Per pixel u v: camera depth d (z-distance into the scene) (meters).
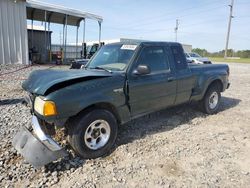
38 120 3.22
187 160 3.56
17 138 3.33
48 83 3.18
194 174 3.19
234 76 15.79
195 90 5.29
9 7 12.95
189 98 5.20
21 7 13.37
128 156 3.62
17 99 6.54
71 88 3.22
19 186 2.81
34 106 3.28
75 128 3.30
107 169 3.25
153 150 3.84
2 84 8.62
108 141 3.64
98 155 3.54
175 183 2.98
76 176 3.06
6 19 12.94
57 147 3.07
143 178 3.07
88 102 3.30
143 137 4.34
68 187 2.83
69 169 3.20
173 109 6.18
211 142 4.23
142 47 4.19
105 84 3.53
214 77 5.70
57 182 2.92
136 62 4.02
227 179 3.09
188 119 5.48
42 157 2.97
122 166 3.34
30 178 2.97
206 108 5.82
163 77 4.43
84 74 3.50
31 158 2.97
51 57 18.91
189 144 4.11
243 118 5.72
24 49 13.83
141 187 2.89
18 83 8.87
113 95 3.61
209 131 4.79
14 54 13.52
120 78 3.73
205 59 21.08
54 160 3.06
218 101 6.12
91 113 3.39
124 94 3.79
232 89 9.99
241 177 3.14
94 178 3.03
